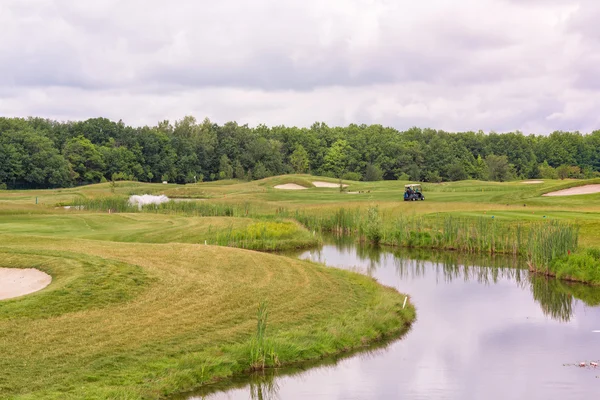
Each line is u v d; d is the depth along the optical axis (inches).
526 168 7519.7
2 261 973.2
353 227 2037.4
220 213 2336.4
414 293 1120.2
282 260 1184.2
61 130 6510.8
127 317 735.1
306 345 725.9
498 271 1349.7
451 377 669.9
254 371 662.5
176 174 6323.8
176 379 591.5
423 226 1852.9
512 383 658.8
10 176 5201.8
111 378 570.9
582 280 1222.3
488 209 2076.8
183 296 841.5
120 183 4424.2
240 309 813.9
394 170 6663.4
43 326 675.4
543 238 1339.8
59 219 1910.7
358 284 1055.0
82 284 827.4
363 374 676.1
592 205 2151.8
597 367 709.9
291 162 6855.3
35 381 544.1
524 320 926.4
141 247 1176.8
